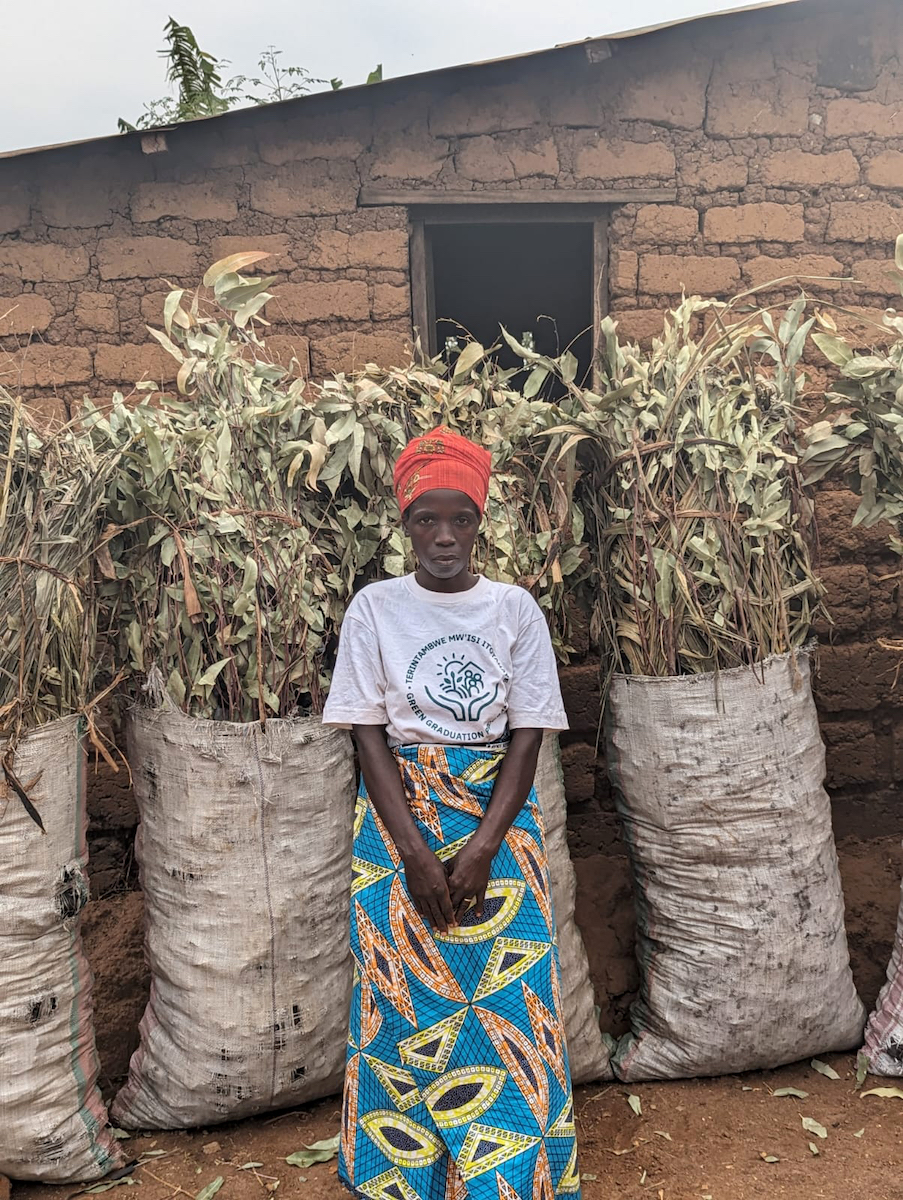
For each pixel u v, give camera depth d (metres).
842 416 2.89
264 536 2.51
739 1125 2.55
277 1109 2.62
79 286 3.98
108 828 3.61
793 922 2.66
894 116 4.04
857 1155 2.42
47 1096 2.34
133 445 2.53
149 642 2.50
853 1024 2.78
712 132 4.05
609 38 3.80
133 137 3.85
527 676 2.04
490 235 6.57
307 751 2.50
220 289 2.73
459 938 1.94
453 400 2.75
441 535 1.94
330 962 2.55
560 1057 2.00
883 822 3.91
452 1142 1.91
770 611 2.70
